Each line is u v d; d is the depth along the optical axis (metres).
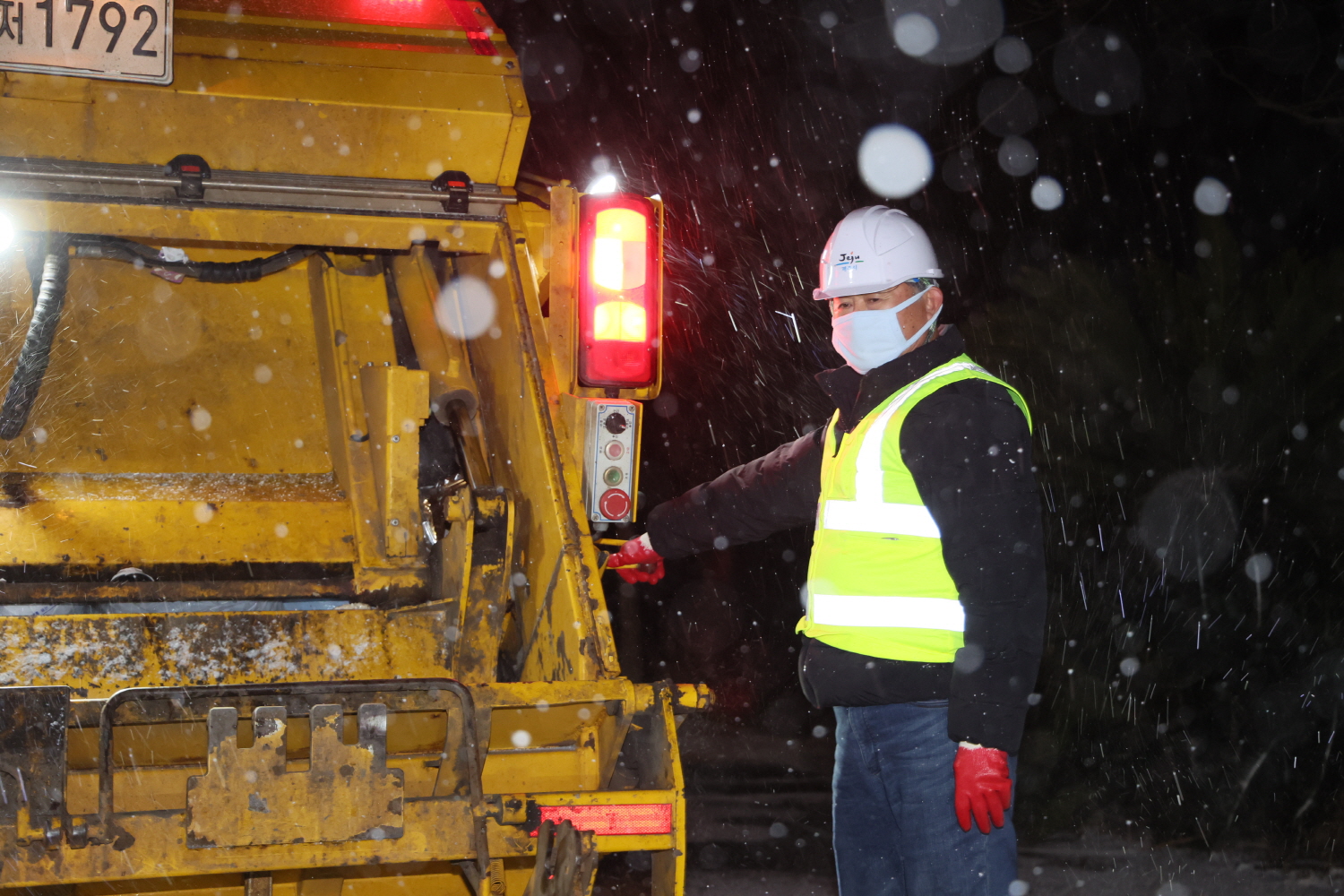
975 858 2.75
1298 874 4.49
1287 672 5.48
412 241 3.51
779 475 3.23
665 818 2.66
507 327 3.43
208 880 2.89
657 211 3.33
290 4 3.52
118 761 2.78
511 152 3.52
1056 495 5.87
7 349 3.34
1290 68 10.81
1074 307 6.05
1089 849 4.85
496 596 2.98
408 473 3.08
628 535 3.67
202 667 2.85
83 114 3.18
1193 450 5.81
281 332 3.65
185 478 3.37
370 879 3.11
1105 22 11.29
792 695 8.06
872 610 2.79
